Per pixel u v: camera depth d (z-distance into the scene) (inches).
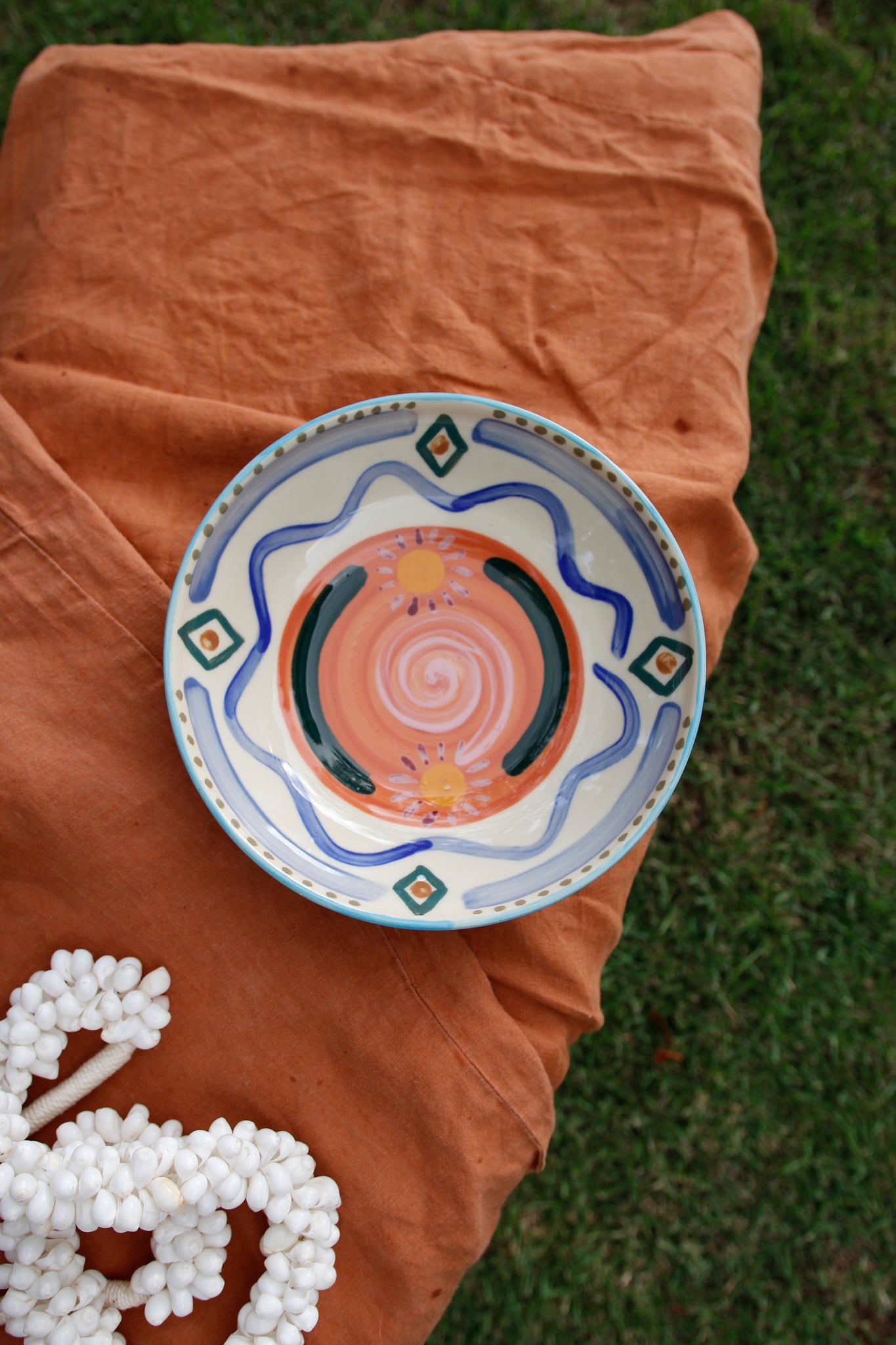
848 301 65.1
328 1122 30.9
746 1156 56.5
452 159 37.0
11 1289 27.8
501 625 33.5
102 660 31.5
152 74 36.9
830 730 60.8
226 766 30.6
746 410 37.1
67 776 30.6
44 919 31.2
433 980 31.4
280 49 38.0
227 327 35.7
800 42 66.0
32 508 32.0
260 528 31.6
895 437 63.5
